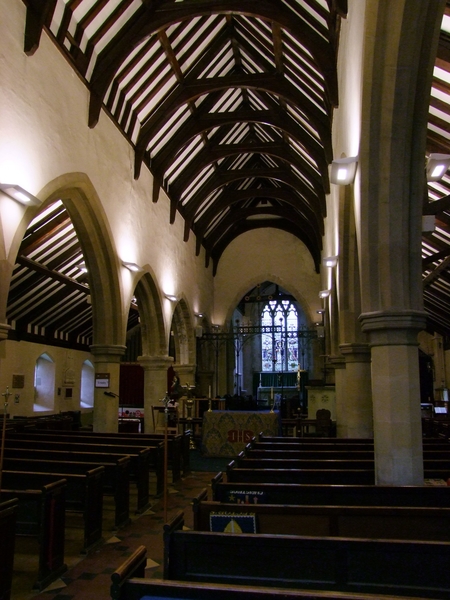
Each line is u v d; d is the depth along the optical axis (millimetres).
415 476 5246
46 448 8094
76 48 8508
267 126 14742
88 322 19250
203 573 3213
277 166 16953
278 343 28281
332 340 12898
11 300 14172
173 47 10398
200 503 4035
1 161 6559
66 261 14211
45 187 7621
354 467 6051
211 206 18469
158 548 5473
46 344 17469
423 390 21797
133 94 10750
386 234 5477
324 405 15352
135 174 11688
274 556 3150
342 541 3078
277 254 21781
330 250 12906
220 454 11305
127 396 21281
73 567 4949
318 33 8633
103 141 9891
